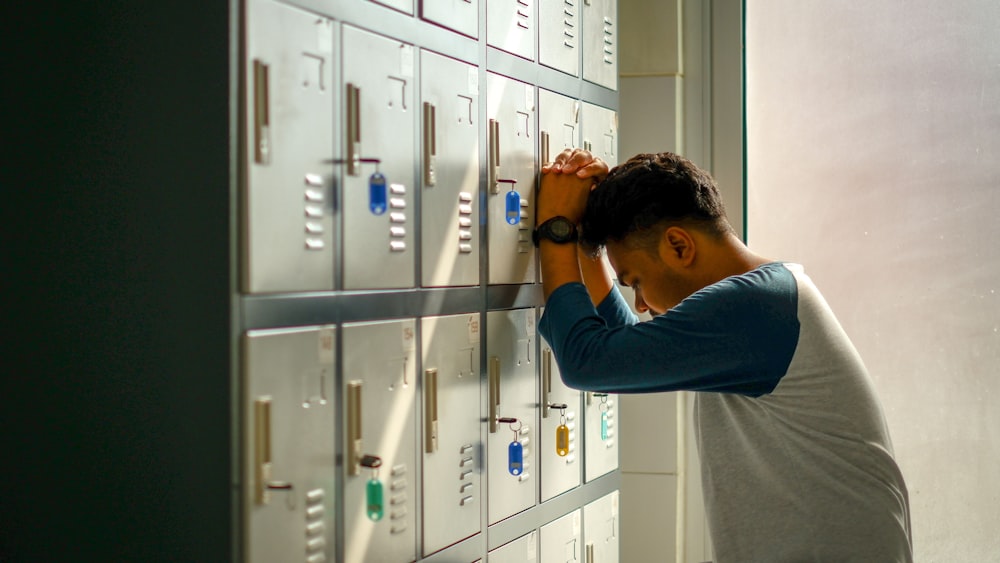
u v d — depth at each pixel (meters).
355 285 1.43
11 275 1.44
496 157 1.80
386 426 1.50
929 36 2.67
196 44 1.27
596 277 1.96
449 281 1.67
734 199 2.79
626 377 1.56
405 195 1.54
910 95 2.68
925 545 2.70
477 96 1.74
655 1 2.78
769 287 1.55
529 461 1.95
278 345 1.30
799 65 2.77
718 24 2.79
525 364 1.94
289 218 1.31
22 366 1.44
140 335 1.33
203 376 1.28
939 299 2.67
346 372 1.42
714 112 2.80
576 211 1.83
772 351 1.53
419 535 1.59
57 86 1.40
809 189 2.77
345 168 1.41
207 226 1.27
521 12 1.89
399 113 1.52
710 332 1.52
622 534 2.82
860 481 1.52
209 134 1.26
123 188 1.34
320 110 1.36
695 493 2.81
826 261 2.76
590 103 2.20
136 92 1.33
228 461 1.26
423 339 1.59
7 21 1.45
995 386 2.64
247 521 1.26
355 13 1.42
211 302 1.27
